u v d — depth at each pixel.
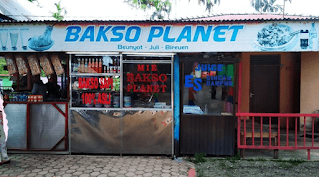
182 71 4.76
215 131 4.75
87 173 3.94
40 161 4.49
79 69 4.85
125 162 4.46
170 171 4.05
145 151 4.79
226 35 4.36
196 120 4.77
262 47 4.32
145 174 3.92
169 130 4.73
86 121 4.80
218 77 4.71
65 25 4.52
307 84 6.92
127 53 4.64
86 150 4.83
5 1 7.01
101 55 4.80
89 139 4.82
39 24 4.53
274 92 7.43
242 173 3.99
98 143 4.81
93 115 4.78
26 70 4.77
